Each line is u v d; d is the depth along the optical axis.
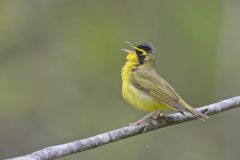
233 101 10.62
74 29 20.94
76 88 20.06
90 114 19.61
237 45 19.45
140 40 20.58
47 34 20.83
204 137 19.34
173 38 20.48
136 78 10.72
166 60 20.28
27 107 19.64
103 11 21.02
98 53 20.44
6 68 20.19
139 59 10.99
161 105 10.48
